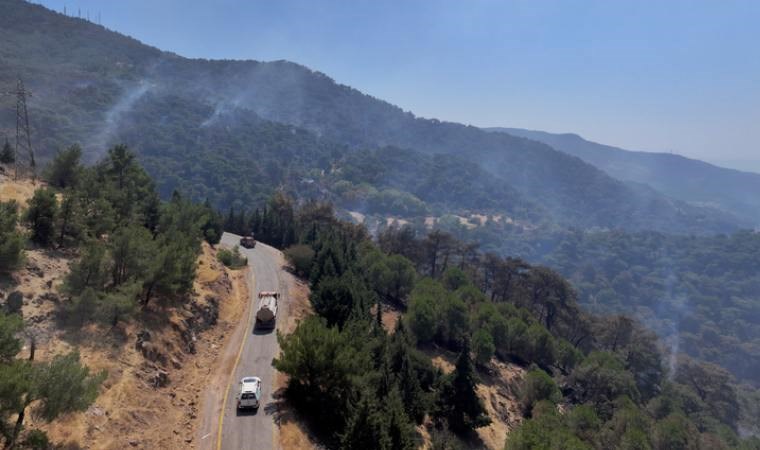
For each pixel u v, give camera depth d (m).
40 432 20.48
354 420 26.83
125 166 57.19
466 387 46.88
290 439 29.70
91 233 42.12
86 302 30.97
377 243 118.69
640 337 90.94
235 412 32.16
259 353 41.75
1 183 46.75
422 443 40.78
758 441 68.69
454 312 69.44
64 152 53.62
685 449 50.50
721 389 91.12
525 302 99.75
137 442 25.91
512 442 41.19
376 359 42.16
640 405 68.38
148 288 38.59
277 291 59.97
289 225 103.56
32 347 24.33
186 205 66.88
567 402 66.56
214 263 60.47
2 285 30.55
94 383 22.28
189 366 36.91
